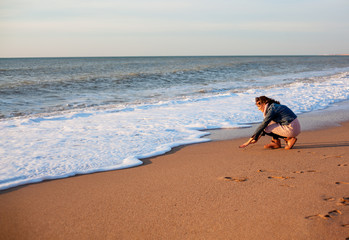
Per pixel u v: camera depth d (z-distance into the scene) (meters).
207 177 4.09
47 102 13.22
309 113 9.20
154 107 10.62
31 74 30.73
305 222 2.79
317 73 31.12
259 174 4.16
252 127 7.55
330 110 9.71
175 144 5.95
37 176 4.19
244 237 2.58
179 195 3.50
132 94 15.83
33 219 2.96
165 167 4.59
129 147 5.73
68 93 16.27
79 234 2.68
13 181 4.00
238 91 15.98
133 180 4.04
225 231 2.69
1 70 38.34
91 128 7.42
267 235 2.60
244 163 4.70
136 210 3.13
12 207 3.24
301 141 6.05
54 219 2.96
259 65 49.19
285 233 2.62
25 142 6.11
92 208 3.19
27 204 3.31
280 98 12.06
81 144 5.95
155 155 5.25
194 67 41.81
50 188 3.78
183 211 3.09
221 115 8.95
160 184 3.87
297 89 15.02
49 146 5.81
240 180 3.94
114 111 9.93
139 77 25.17
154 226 2.80
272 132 5.44
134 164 4.72
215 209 3.11
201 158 5.04
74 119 8.59
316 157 4.93
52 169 4.49
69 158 5.05
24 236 2.66
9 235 2.68
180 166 4.62
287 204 3.17
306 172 4.19
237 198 3.37
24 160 4.92
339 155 5.02
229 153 5.32
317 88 15.34
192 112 9.50
